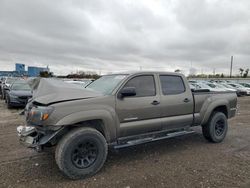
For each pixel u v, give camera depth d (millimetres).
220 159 4461
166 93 4770
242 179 3559
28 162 4258
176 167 4059
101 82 4777
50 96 3711
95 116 3777
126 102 4152
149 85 4578
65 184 3406
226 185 3359
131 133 4273
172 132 5055
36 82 4289
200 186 3330
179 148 5184
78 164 3611
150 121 4457
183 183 3430
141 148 5172
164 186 3338
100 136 3805
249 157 4586
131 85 4344
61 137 3652
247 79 53344
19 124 7605
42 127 3572
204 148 5191
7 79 17438
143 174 3764
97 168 3754
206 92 5641
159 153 4832
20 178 3590
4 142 5504
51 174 3750
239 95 23922
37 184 3395
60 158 3467
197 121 5297
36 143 3621
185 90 5129
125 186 3344
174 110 4836
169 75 4949
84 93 3902
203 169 3961
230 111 6059
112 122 3971
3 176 3652
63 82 4102
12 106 11477
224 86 23297
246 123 8375
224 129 5793
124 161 4363
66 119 3520
